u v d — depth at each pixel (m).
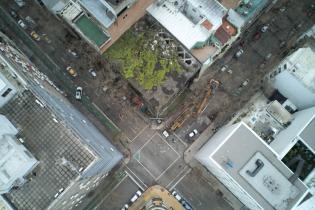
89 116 98.06
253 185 75.88
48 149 69.06
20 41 99.62
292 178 76.38
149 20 91.25
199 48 89.62
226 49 95.69
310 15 101.00
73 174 68.12
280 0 101.62
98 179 87.12
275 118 87.69
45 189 68.00
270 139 87.75
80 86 98.62
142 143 97.50
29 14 100.62
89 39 88.88
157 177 96.81
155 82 89.75
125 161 96.94
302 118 84.25
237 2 88.31
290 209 75.19
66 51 99.50
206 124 97.81
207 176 96.94
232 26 90.12
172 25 88.75
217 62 99.50
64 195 68.06
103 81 98.50
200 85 98.56
